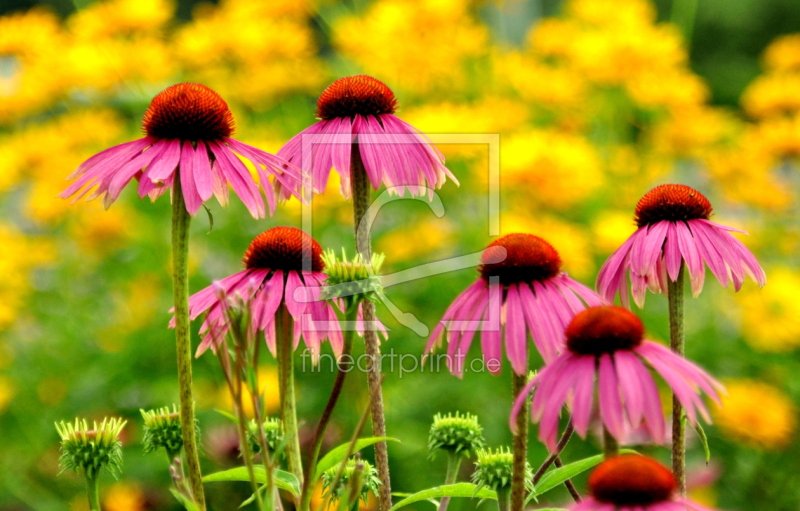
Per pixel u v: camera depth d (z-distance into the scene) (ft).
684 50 33.53
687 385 7.59
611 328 8.02
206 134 10.18
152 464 23.71
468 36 31.19
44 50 31.01
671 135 32.45
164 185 10.19
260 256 10.96
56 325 30.07
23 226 34.22
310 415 23.84
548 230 27.09
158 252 30.22
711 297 29.07
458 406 24.44
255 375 8.41
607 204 31.81
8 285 29.60
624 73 31.50
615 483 7.50
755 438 24.43
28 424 27.58
